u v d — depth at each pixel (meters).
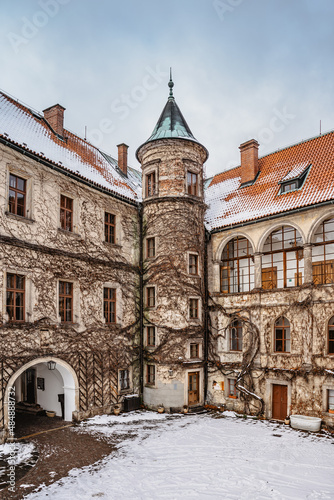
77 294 19.55
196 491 11.67
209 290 24.06
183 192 23.44
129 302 22.91
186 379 22.06
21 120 20.94
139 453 14.79
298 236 23.19
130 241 23.62
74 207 20.02
